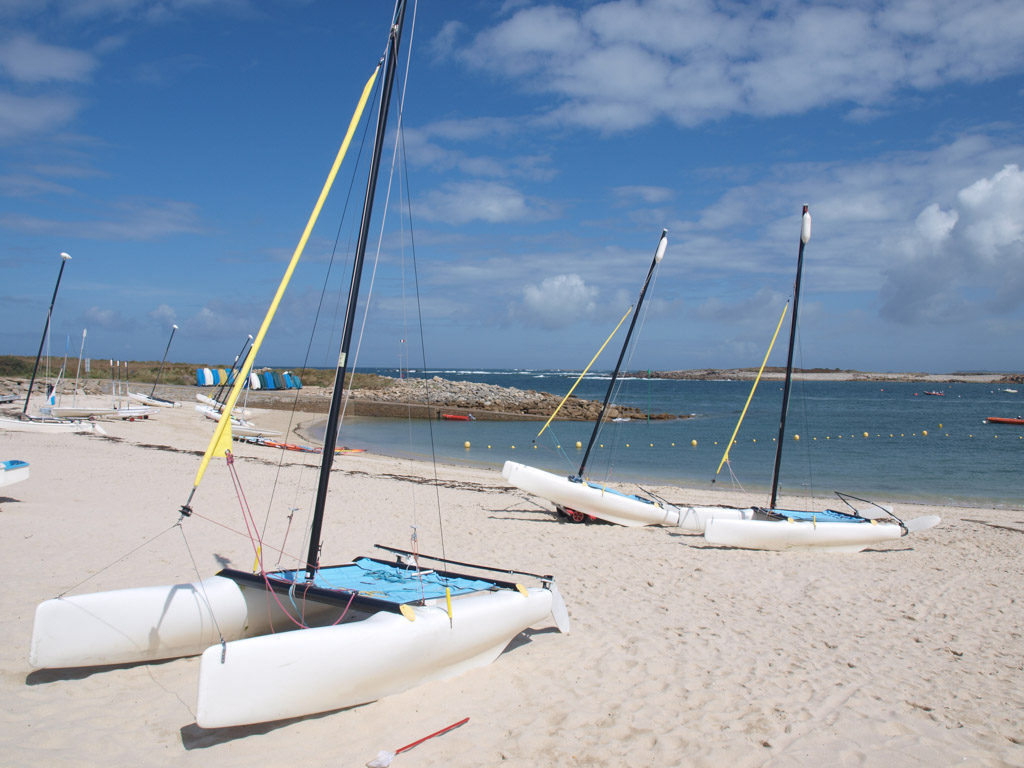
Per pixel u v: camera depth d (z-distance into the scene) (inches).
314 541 218.8
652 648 230.4
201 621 194.2
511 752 155.6
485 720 171.0
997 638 257.8
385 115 226.7
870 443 1283.2
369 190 224.7
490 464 927.0
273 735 157.8
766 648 236.7
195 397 1771.7
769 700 191.9
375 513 471.2
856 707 189.6
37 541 320.2
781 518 441.1
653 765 152.9
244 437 991.0
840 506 636.7
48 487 471.5
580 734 166.1
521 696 187.0
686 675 208.1
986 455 1103.6
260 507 462.0
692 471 925.2
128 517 392.5
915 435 1439.5
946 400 3080.7
